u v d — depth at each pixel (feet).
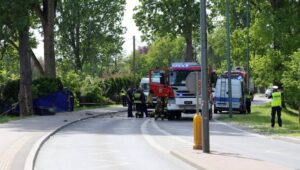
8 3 185.37
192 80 91.20
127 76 391.65
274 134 129.70
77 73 320.70
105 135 122.52
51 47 242.78
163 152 90.48
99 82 334.03
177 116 197.26
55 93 222.69
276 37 232.94
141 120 186.50
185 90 184.65
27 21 189.57
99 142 106.83
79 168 73.10
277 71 238.27
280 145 104.58
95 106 300.40
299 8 240.53
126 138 115.34
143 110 206.80
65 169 72.33
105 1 391.65
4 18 188.85
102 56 438.40
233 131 138.82
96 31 392.27
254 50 293.84
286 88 175.42
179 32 378.12
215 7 307.78
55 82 221.46
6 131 123.54
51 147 97.71
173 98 185.06
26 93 196.54
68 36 393.09
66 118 179.52
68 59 399.03
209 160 75.66
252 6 278.05
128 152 90.58
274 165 71.20
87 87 301.22
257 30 238.48
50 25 241.55
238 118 191.72
